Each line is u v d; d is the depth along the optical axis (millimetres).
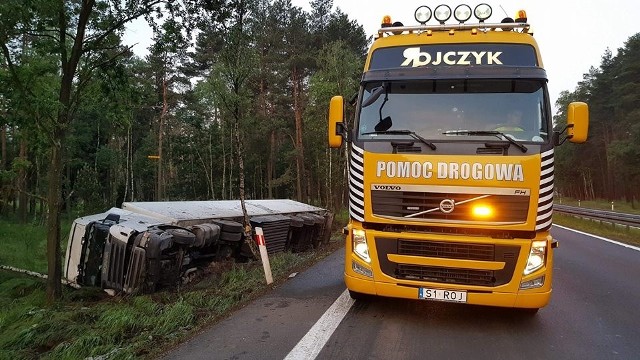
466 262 4863
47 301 7996
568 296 7039
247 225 10773
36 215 31078
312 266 9227
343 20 33375
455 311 5809
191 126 42656
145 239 7926
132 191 41281
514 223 4746
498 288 4820
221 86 12078
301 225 13094
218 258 10312
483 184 4805
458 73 5359
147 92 10352
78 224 9281
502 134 5008
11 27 7562
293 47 33500
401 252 5078
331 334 4922
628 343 4906
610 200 63438
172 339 4953
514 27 5676
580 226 22672
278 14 33156
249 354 4359
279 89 36188
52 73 8547
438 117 5254
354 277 5320
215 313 5996
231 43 10883
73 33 8547
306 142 36094
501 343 4809
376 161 5148
